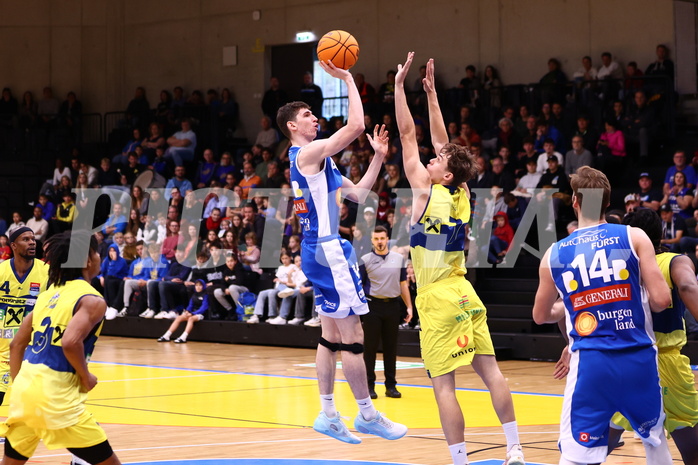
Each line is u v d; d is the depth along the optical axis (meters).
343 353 5.75
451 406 5.40
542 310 4.67
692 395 4.93
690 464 4.98
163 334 16.53
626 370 4.29
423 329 5.57
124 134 22.67
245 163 18.34
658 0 17.48
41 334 4.65
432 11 20.19
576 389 4.37
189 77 23.59
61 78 24.34
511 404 5.46
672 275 4.80
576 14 18.45
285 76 22.33
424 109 18.66
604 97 17.05
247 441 7.14
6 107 23.52
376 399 9.51
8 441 4.70
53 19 24.33
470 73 18.88
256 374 11.70
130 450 6.77
